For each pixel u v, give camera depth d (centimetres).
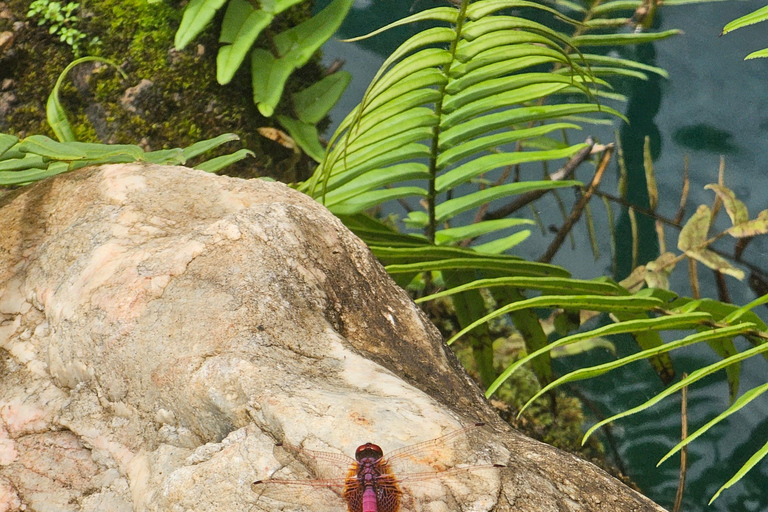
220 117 475
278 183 294
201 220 275
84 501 214
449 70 327
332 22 491
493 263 343
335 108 609
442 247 354
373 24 668
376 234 376
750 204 578
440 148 371
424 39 307
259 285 231
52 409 237
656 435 503
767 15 248
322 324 232
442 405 212
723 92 630
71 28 458
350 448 187
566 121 629
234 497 184
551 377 404
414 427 195
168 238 259
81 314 241
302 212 265
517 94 366
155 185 291
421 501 184
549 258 533
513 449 219
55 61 454
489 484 191
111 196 288
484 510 186
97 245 264
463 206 403
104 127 455
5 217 295
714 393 523
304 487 183
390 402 202
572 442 496
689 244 468
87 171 307
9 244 286
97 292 243
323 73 542
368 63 644
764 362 533
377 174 380
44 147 301
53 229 288
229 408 204
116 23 462
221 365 210
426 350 258
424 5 663
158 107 462
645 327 274
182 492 188
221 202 283
